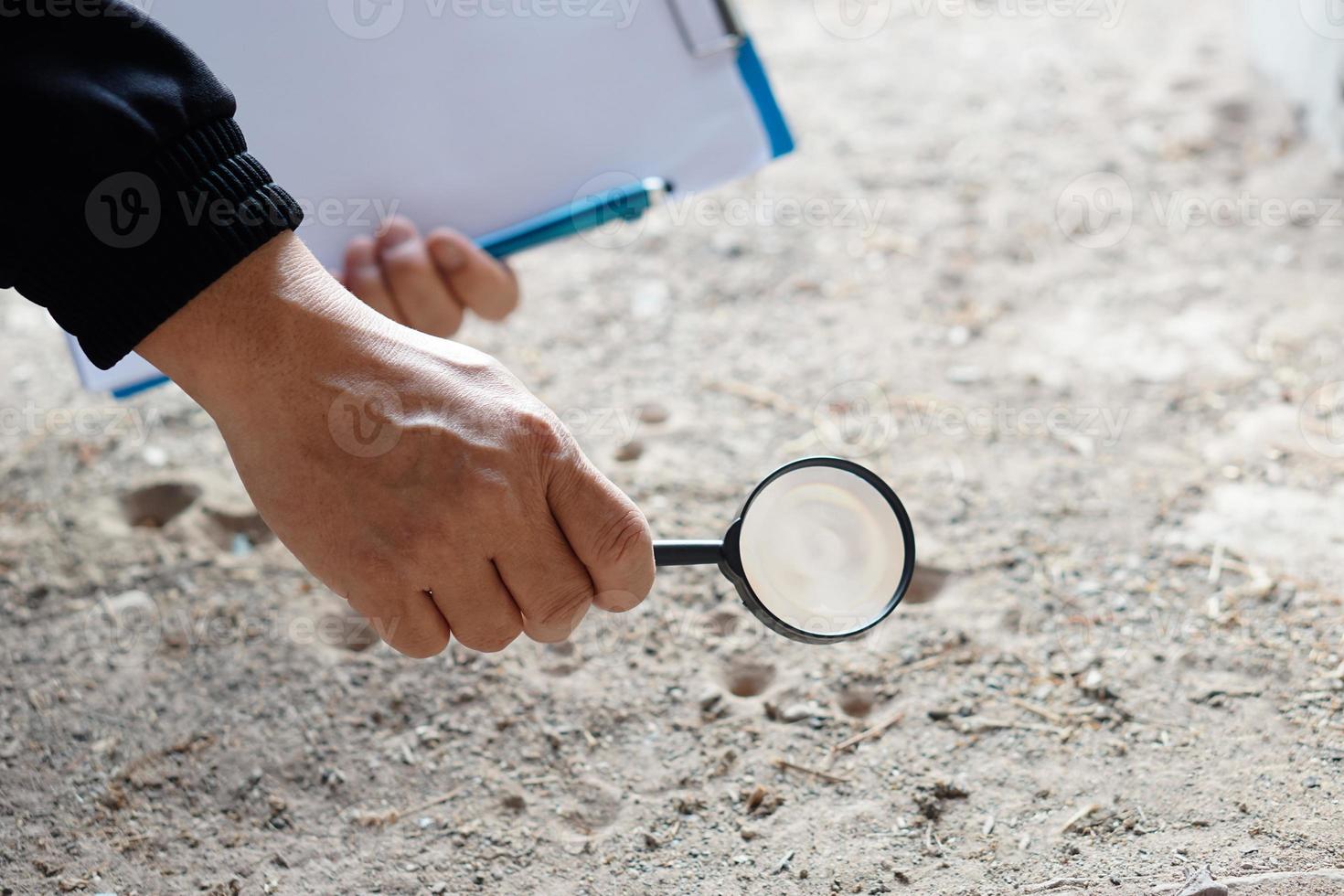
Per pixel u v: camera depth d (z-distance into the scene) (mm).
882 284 1438
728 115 1036
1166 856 887
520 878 917
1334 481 1115
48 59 782
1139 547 1079
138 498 1153
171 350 797
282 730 994
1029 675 1000
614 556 803
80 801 958
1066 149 1679
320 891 915
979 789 939
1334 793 910
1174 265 1417
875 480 824
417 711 1002
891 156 1707
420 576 792
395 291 1005
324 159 1001
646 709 997
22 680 1022
